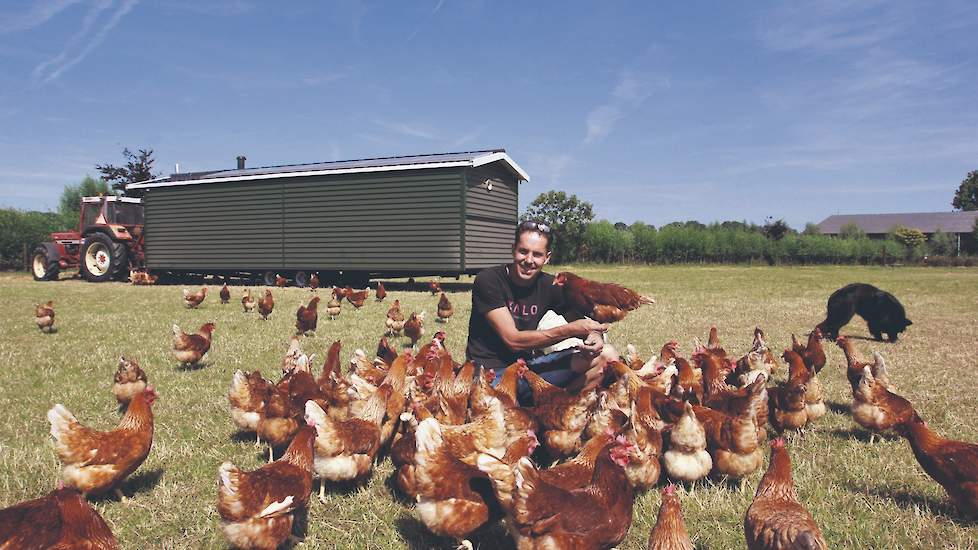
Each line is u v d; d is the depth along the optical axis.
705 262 56.25
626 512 3.63
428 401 5.41
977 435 6.27
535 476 3.51
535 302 5.91
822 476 5.18
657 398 5.31
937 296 23.45
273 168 28.44
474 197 23.02
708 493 4.87
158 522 4.34
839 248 57.16
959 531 4.23
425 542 4.17
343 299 20.22
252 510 3.56
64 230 38.81
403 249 23.00
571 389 6.11
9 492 4.74
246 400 5.83
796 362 7.11
